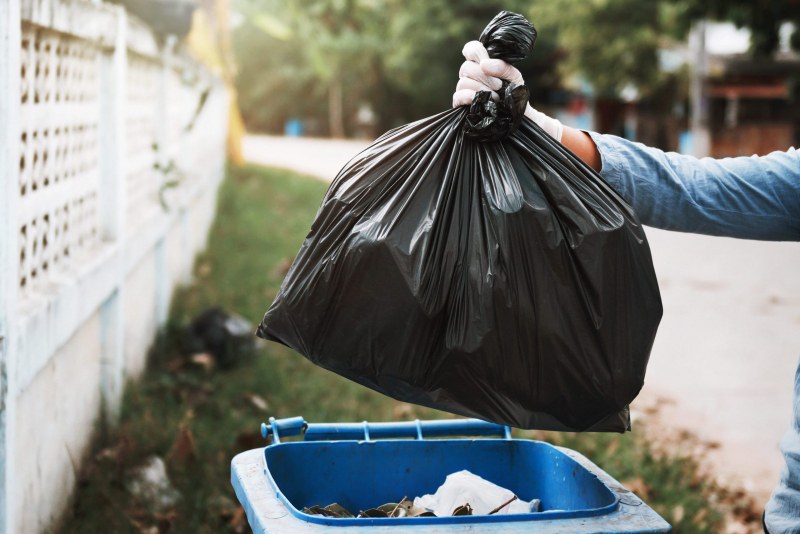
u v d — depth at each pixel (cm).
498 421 202
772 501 196
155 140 645
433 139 208
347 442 236
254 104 4906
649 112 3781
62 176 371
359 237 198
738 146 3553
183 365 541
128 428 423
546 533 179
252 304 694
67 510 352
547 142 202
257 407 472
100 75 448
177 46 696
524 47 204
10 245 259
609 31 3089
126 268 471
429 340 199
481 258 194
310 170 2214
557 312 195
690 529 380
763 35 1552
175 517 346
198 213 920
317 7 3975
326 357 208
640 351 199
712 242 1372
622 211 197
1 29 256
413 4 3859
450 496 221
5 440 258
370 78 4478
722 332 771
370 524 179
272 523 180
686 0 1585
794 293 955
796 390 196
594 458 443
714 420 548
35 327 293
